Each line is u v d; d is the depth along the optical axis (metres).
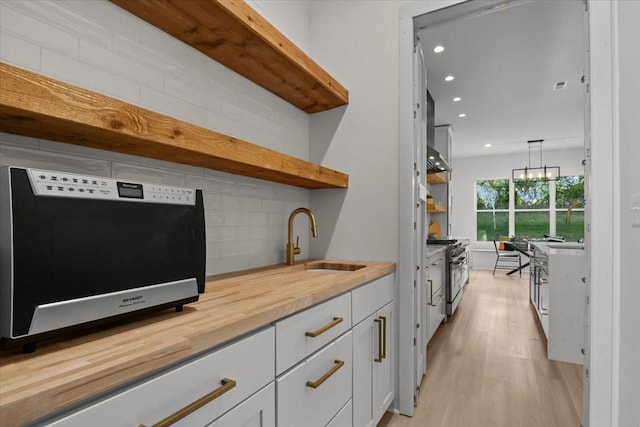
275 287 1.22
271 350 0.93
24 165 0.93
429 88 4.00
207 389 0.73
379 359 1.66
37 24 0.97
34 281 0.60
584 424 1.52
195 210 0.96
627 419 1.27
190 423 0.68
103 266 0.71
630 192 1.25
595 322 1.45
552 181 7.50
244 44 1.46
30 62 0.95
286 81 1.82
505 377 2.32
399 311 1.93
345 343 1.34
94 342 0.66
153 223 0.83
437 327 3.31
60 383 0.49
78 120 0.77
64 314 0.64
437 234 5.45
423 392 2.12
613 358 1.41
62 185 0.66
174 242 0.89
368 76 2.09
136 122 0.91
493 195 8.11
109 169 1.13
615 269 1.41
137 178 1.22
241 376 0.82
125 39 1.20
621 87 1.35
